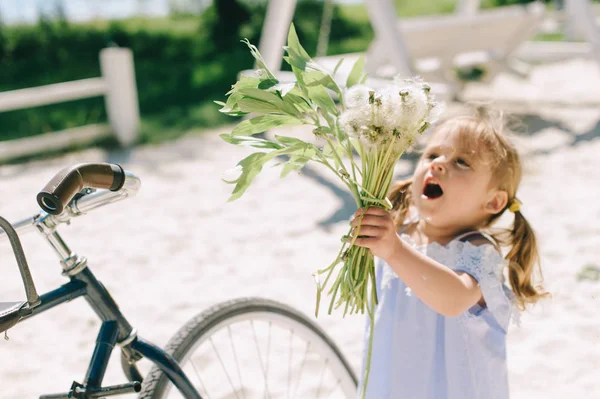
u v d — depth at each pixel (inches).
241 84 54.3
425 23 249.9
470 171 65.2
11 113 341.1
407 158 218.7
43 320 131.3
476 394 64.9
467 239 66.8
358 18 604.7
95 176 52.0
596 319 123.1
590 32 297.7
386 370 68.2
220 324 70.4
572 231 162.4
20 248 48.9
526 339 118.5
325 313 129.6
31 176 228.8
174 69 449.4
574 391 103.6
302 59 55.7
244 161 54.0
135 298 138.6
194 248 163.9
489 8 627.8
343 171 55.3
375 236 55.3
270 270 150.4
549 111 285.6
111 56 255.9
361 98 51.6
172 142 269.7
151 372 63.4
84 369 114.7
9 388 109.3
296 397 103.5
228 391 105.0
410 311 67.1
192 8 612.4
